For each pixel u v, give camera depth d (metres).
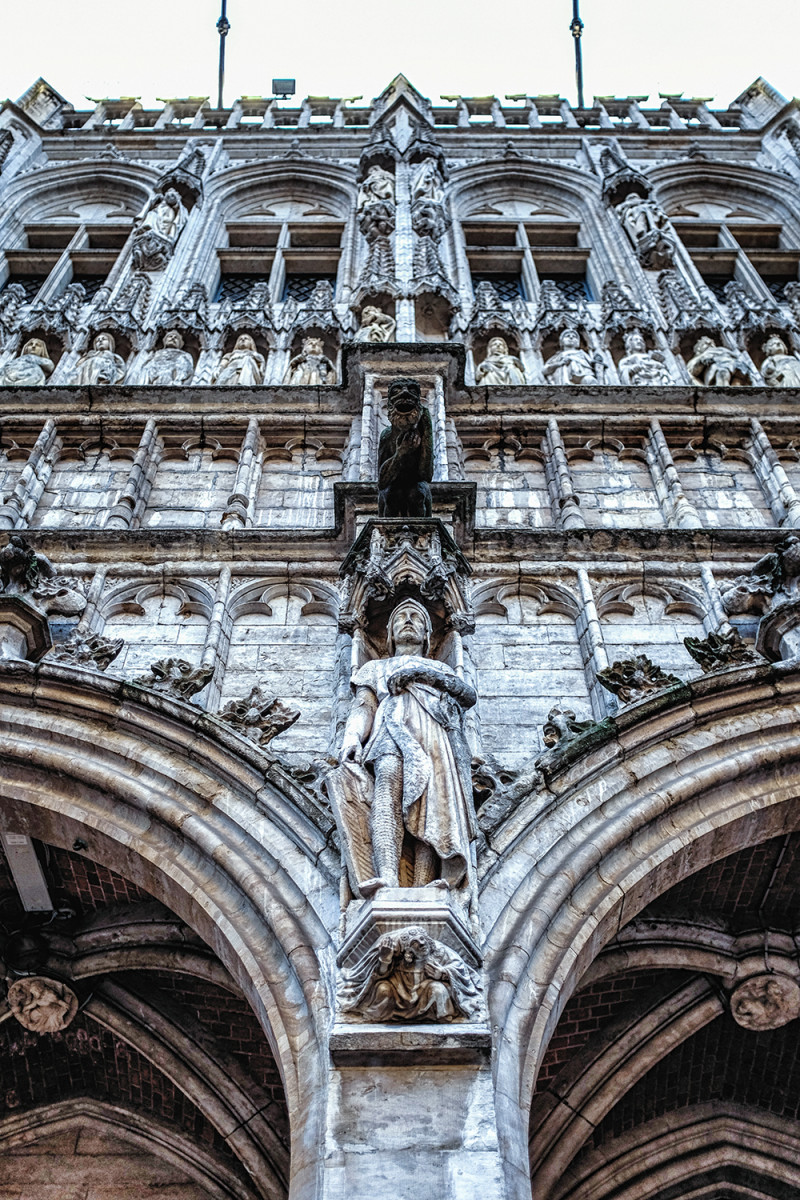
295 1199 4.41
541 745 7.36
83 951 7.05
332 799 5.54
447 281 13.77
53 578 8.32
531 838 5.77
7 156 19.53
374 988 4.71
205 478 10.34
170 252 15.83
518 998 5.11
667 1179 7.14
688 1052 7.40
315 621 8.45
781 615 7.44
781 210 19.33
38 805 6.38
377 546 7.55
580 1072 6.88
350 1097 4.50
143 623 8.41
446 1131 4.39
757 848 6.82
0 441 10.67
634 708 6.41
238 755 6.23
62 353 13.23
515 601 8.66
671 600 8.67
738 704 6.61
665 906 7.02
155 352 12.76
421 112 21.00
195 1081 6.96
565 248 17.47
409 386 8.09
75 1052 7.48
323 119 23.56
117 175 19.72
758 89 24.20
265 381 12.67
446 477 9.38
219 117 22.81
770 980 6.95
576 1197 6.99
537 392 10.98
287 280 16.98
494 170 19.56
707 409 10.98
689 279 15.67
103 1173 7.32
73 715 6.65
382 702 6.04
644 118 23.47
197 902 5.79
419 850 5.30
